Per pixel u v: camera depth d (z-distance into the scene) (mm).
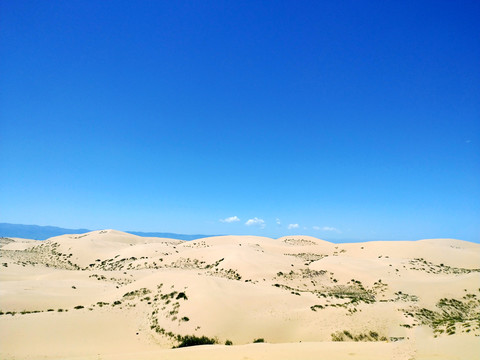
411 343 27891
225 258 90812
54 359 26891
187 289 47188
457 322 36094
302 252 118938
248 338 35344
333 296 53250
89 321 37906
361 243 125625
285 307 43688
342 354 24250
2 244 146875
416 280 69000
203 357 24156
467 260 96000
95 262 110188
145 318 41031
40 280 68500
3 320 35312
